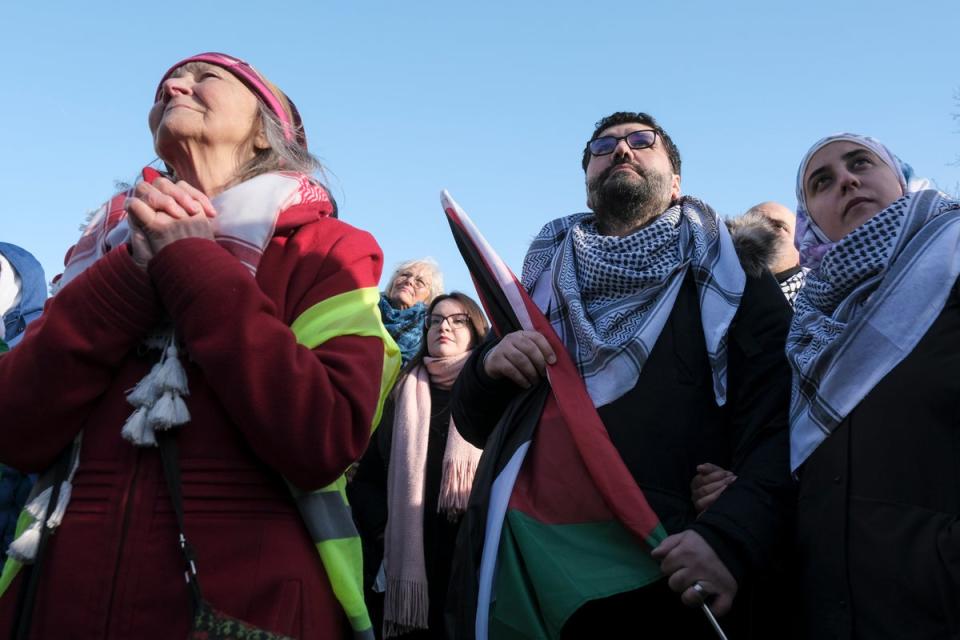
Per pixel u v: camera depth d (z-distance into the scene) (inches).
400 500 149.4
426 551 147.6
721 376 90.3
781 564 84.4
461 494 146.8
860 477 76.2
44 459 65.4
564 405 88.1
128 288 65.0
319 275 73.1
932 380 74.8
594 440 85.1
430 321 169.3
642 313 96.3
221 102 77.4
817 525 78.2
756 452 86.3
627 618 84.0
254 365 62.1
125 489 62.2
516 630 79.0
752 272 97.5
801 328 89.7
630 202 105.2
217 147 78.1
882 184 92.0
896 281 80.9
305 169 83.3
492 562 82.9
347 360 68.2
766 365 91.0
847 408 79.0
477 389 97.0
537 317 96.3
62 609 59.9
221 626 57.4
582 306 99.1
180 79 78.9
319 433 63.0
